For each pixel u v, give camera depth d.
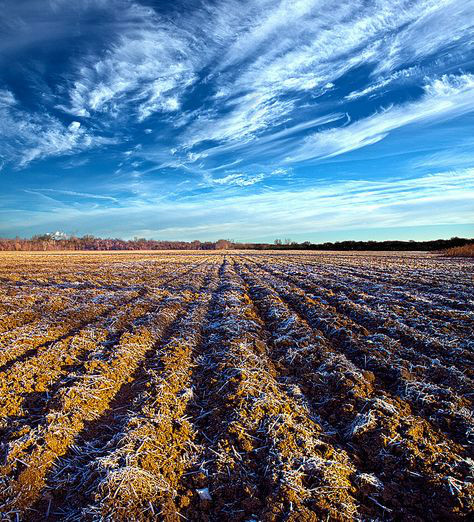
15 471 3.88
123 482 3.62
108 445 4.38
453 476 3.77
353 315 10.98
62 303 13.29
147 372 6.67
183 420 5.02
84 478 3.84
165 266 32.31
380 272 22.28
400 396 5.64
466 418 4.84
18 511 3.42
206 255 59.34
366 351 7.45
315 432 4.67
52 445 4.31
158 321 10.32
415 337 8.25
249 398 5.46
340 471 3.89
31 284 19.06
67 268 29.42
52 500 3.61
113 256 54.22
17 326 10.23
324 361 7.02
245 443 4.38
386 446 4.35
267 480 3.77
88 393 5.67
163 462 4.11
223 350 7.79
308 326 9.66
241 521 3.31
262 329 9.77
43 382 6.19
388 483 3.78
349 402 5.39
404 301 12.30
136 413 5.12
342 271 23.53
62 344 8.05
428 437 4.50
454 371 6.32
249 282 19.73
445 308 11.10
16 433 4.52
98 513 3.32
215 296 15.40
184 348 8.06
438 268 24.44
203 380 6.55
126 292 15.86
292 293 14.74
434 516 3.33
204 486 3.80
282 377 6.57
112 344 8.44
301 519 3.21
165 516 3.33
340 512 3.33
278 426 4.64
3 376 6.30
